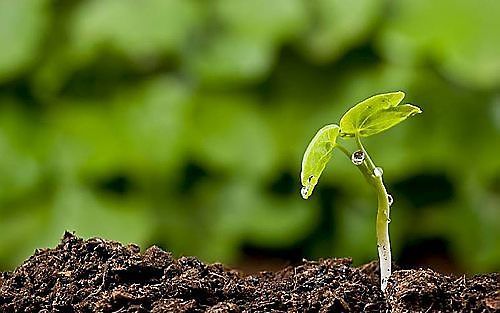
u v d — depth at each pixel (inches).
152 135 39.8
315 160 22.7
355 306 23.1
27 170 40.6
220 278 23.7
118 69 40.6
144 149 39.8
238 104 39.9
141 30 39.4
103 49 40.1
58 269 23.8
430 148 39.0
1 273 25.1
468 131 39.1
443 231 40.7
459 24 38.1
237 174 39.9
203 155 39.8
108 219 39.5
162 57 40.3
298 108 39.7
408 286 22.7
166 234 39.9
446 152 39.1
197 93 39.9
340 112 39.2
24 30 40.7
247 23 39.2
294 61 39.5
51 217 40.1
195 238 39.9
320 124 39.4
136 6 39.9
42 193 40.8
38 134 41.2
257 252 41.2
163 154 39.7
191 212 40.2
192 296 23.1
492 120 39.1
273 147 39.6
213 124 39.9
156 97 40.1
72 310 23.0
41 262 24.0
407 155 38.8
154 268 23.6
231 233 39.8
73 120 40.7
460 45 37.9
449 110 39.0
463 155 39.3
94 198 40.1
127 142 39.9
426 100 39.0
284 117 39.8
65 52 40.5
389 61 39.1
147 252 24.2
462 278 23.5
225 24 39.6
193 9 39.8
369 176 23.2
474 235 40.4
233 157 39.7
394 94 22.6
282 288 23.8
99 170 40.2
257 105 39.9
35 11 40.8
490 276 23.5
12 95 41.4
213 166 39.9
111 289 23.3
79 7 40.8
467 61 37.8
